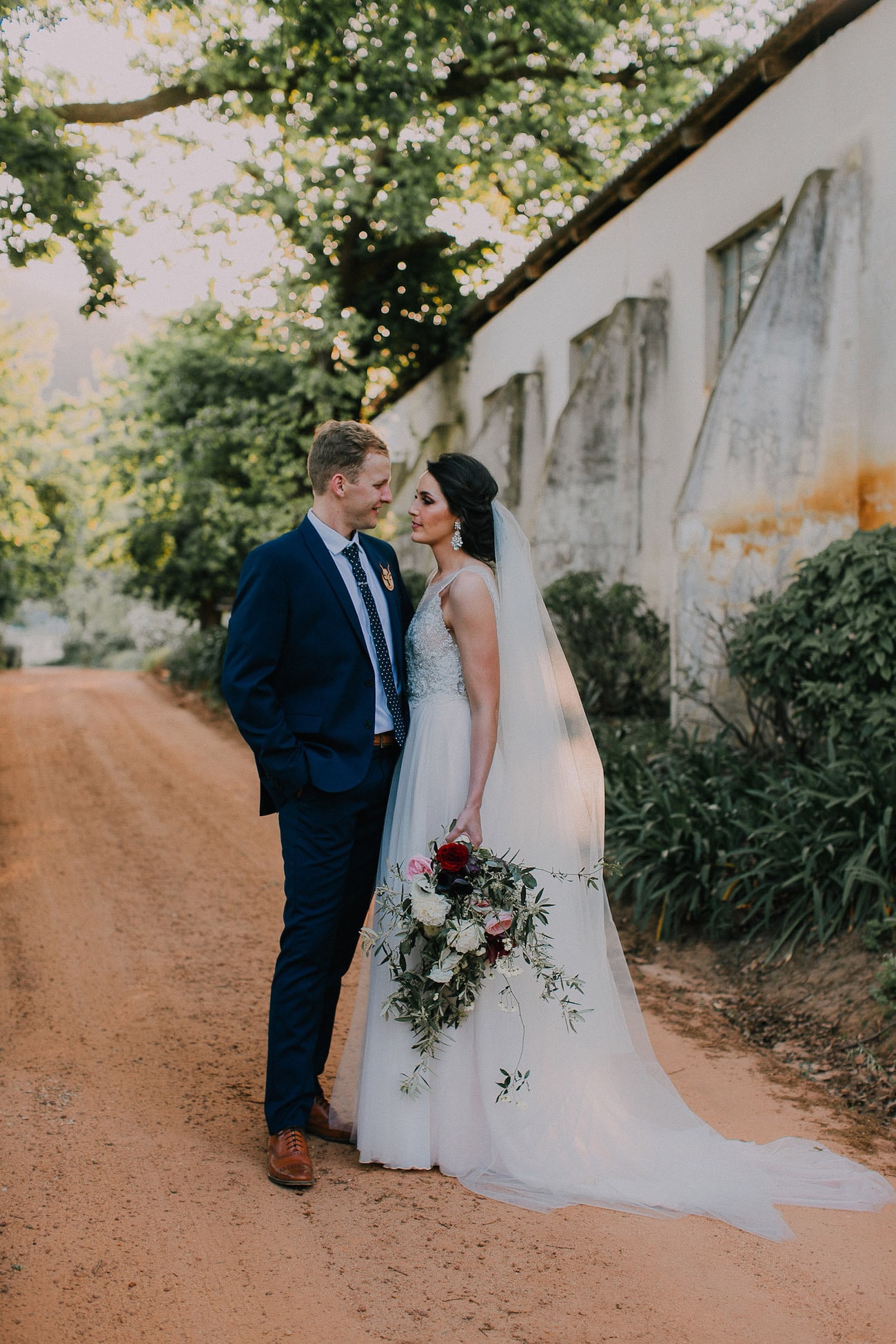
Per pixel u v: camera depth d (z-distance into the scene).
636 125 14.80
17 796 9.54
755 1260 2.52
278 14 9.18
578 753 3.35
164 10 9.18
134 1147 3.06
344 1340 2.16
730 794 5.85
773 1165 3.02
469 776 3.08
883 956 4.33
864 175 7.23
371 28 9.48
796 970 4.60
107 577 43.06
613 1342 2.16
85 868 6.81
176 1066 3.70
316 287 14.32
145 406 17.30
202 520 17.86
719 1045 4.12
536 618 3.31
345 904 3.27
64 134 8.77
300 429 15.15
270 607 2.99
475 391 16.39
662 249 10.59
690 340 10.14
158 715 16.89
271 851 7.40
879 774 4.90
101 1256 2.48
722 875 5.37
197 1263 2.46
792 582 7.00
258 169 11.90
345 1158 3.10
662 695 9.81
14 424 24.92
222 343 16.20
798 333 7.41
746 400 7.68
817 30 7.67
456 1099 2.99
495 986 3.04
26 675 29.48
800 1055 3.99
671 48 13.77
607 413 10.86
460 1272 2.43
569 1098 3.06
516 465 13.73
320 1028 3.27
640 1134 3.06
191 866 6.90
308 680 3.06
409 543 17.47
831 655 5.73
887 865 4.65
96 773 10.88
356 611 3.12
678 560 8.09
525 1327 2.21
